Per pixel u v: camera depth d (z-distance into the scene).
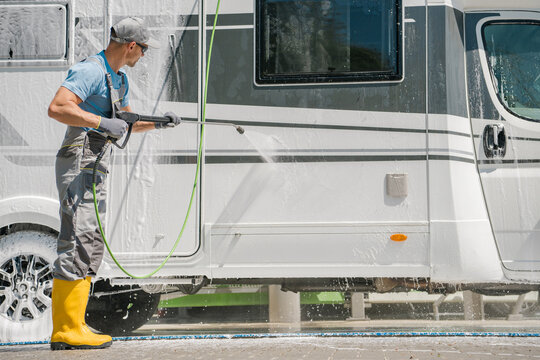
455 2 4.66
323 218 4.55
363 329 6.13
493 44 4.68
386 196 4.52
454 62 4.61
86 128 3.92
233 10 4.69
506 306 7.29
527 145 4.61
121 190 4.69
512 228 4.55
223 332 6.10
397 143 4.54
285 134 4.60
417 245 4.50
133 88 4.71
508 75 4.67
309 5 4.63
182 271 4.62
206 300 7.27
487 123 4.62
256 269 4.57
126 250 4.67
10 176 4.75
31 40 4.79
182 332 6.28
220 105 4.66
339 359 3.40
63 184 3.90
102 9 4.77
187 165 4.67
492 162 4.59
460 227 4.48
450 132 4.53
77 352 3.79
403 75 4.55
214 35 4.70
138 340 4.39
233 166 4.63
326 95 4.59
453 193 4.50
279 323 6.57
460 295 7.76
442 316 7.47
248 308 7.55
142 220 4.68
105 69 3.91
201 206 4.63
